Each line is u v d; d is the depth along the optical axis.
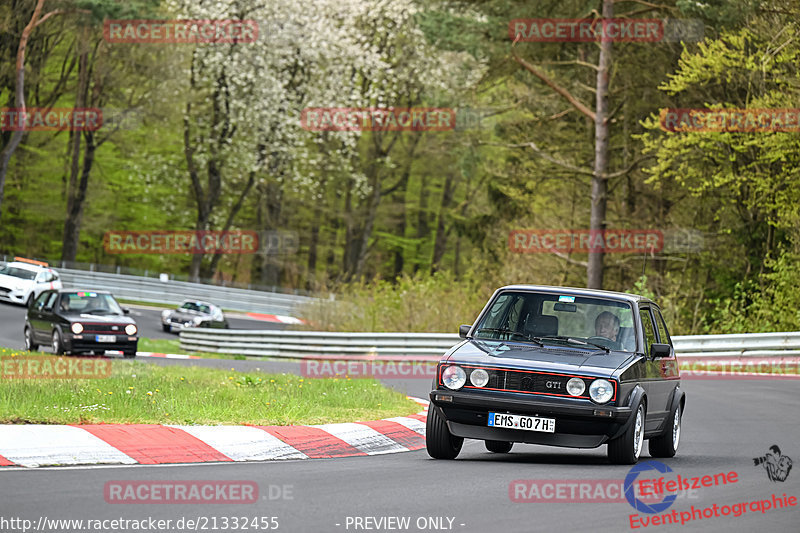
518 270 159.62
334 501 31.70
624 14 144.38
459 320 134.38
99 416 46.88
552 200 170.75
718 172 132.75
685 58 129.38
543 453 49.25
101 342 99.62
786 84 125.81
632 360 43.22
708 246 142.62
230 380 69.44
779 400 76.19
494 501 32.53
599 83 145.25
